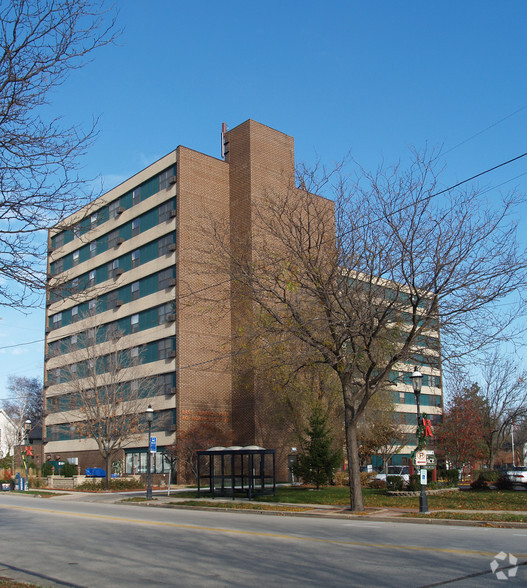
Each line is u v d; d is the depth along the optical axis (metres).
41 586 9.51
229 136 50.59
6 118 9.52
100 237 55.69
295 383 34.78
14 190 9.76
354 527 17.78
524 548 12.76
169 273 47.88
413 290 22.69
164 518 21.50
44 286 10.07
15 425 86.38
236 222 42.50
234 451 29.30
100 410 44.41
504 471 42.97
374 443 40.75
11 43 9.32
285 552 12.72
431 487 29.95
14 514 24.41
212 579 10.08
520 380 42.91
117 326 51.88
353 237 22.25
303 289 22.89
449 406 43.50
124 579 10.29
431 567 10.62
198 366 45.56
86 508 27.62
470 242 20.55
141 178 51.69
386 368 21.86
